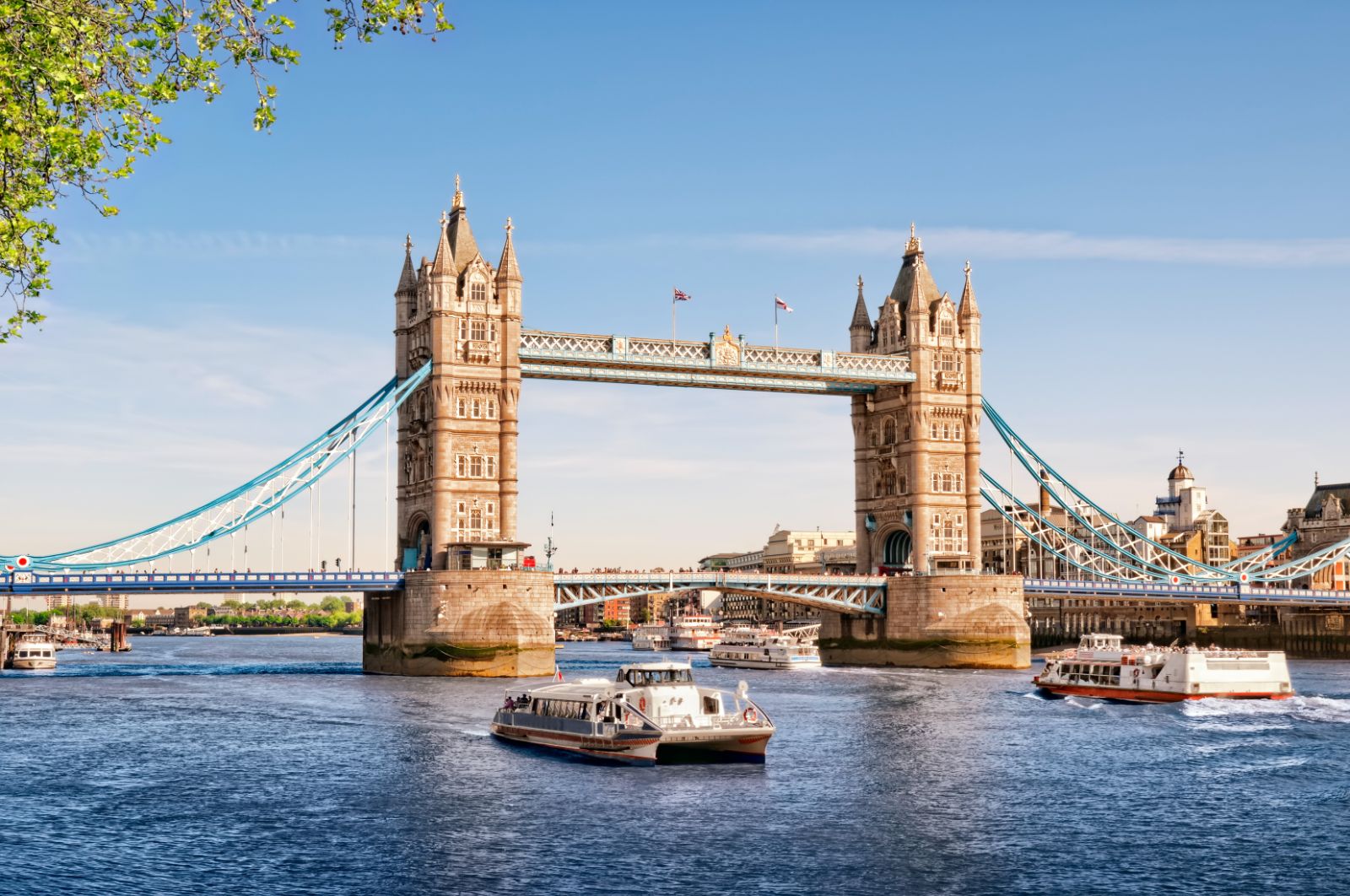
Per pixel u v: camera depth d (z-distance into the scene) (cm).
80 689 13825
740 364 17300
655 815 6438
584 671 16775
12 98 3394
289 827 6141
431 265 16288
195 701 12106
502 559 15575
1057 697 12631
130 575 14588
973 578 17838
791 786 7238
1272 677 12338
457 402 15875
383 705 11494
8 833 5981
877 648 18688
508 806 6650
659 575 17088
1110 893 5150
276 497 15425
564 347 16438
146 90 3512
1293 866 5534
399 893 5069
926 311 18512
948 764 8025
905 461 18662
